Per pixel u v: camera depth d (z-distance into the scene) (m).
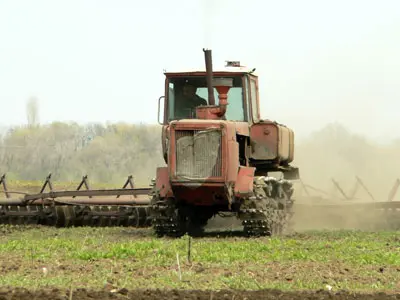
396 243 45.44
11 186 95.81
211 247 42.09
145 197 62.91
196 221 55.81
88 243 45.78
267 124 52.59
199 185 48.78
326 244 44.06
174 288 30.28
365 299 27.45
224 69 52.56
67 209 61.59
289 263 37.09
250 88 53.19
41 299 26.88
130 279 32.47
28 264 37.03
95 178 107.44
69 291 28.53
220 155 48.78
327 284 31.34
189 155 49.03
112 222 61.28
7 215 63.25
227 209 51.88
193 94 53.00
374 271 34.75
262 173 55.72
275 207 51.94
